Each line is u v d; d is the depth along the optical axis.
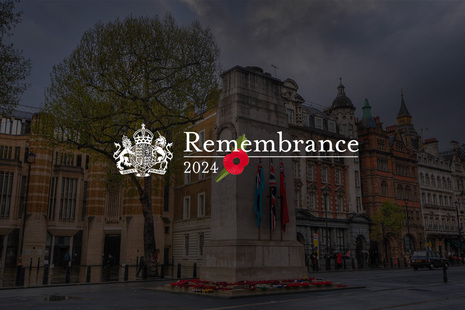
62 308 11.90
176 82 27.70
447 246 69.81
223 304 12.75
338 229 52.00
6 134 47.66
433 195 70.25
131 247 46.88
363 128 61.12
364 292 16.72
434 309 11.80
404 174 65.00
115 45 26.64
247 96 20.62
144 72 27.39
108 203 49.41
